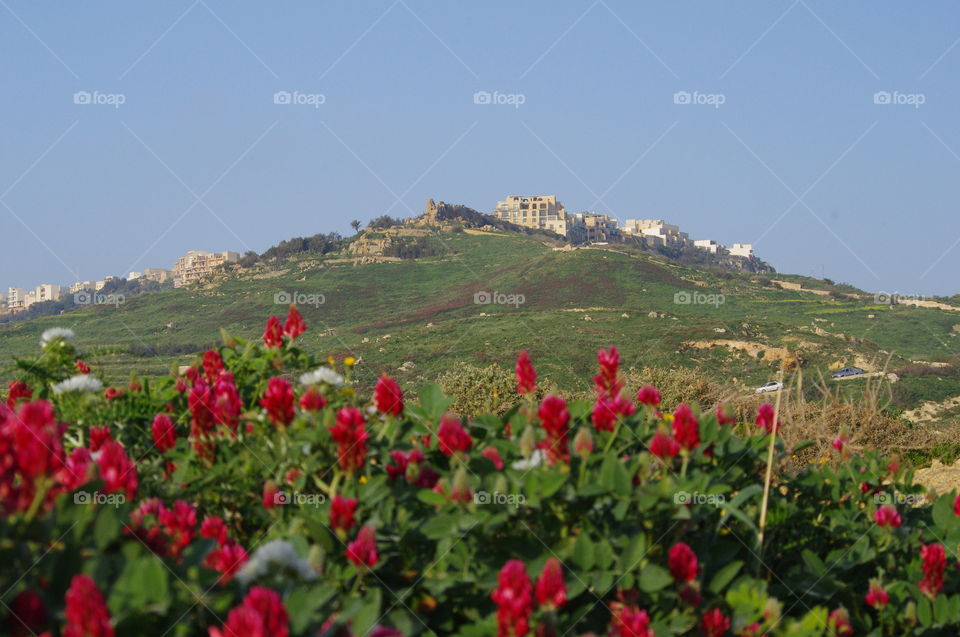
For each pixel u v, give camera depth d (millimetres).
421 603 2635
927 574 3268
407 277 117000
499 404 14164
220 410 3336
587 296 97188
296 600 2070
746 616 2754
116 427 3814
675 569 2715
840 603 3258
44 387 4207
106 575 2023
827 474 4074
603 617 2715
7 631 1872
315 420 3256
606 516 2896
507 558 2723
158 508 2725
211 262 157750
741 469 3592
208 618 2123
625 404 3451
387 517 2752
